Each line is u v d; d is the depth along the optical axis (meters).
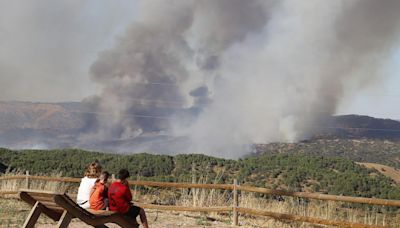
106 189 8.80
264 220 12.51
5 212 11.98
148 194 14.74
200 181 13.56
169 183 13.21
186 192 13.96
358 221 11.06
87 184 8.94
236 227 11.64
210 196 13.48
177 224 11.73
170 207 12.80
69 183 16.58
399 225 10.36
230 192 13.45
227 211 12.72
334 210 11.80
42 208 7.69
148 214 13.07
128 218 8.34
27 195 7.60
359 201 10.52
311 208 12.07
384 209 11.34
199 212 13.32
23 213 12.10
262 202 12.80
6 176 16.86
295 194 11.46
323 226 11.49
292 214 11.34
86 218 7.50
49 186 15.89
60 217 7.85
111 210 8.29
